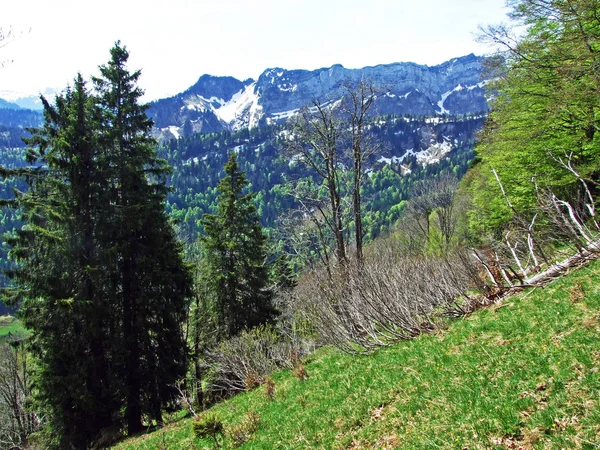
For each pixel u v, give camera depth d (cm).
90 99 2134
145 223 2192
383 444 642
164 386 2102
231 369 1802
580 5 1384
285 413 981
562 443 445
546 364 603
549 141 1844
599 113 1559
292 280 3606
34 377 2048
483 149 2312
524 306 876
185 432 1248
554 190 1848
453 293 1259
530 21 1656
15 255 1947
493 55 1791
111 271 2067
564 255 1089
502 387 609
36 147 2147
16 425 3397
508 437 504
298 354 1672
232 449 905
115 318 2069
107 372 1977
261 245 2877
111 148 2177
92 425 1942
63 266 1942
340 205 2469
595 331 623
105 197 2083
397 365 926
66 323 1934
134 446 1350
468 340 852
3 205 1972
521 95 1861
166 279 2153
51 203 2006
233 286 2648
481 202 2523
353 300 1366
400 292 1257
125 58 2284
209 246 2705
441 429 584
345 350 1284
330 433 766
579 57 1452
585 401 490
